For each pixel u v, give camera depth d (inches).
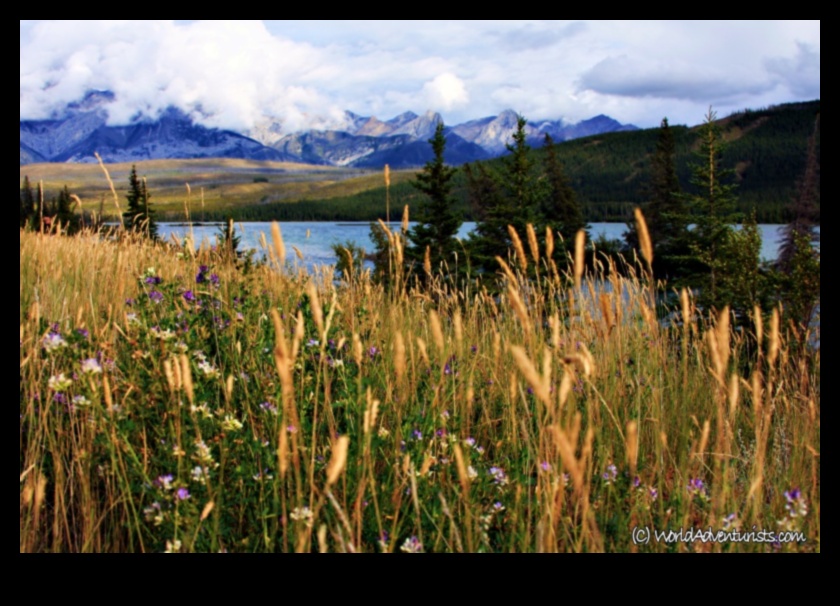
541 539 83.0
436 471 106.5
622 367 144.4
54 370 105.1
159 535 90.8
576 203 1222.3
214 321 136.8
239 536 95.7
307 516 86.4
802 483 116.1
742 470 124.1
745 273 703.1
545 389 60.4
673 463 118.0
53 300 143.4
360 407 102.0
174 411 96.7
